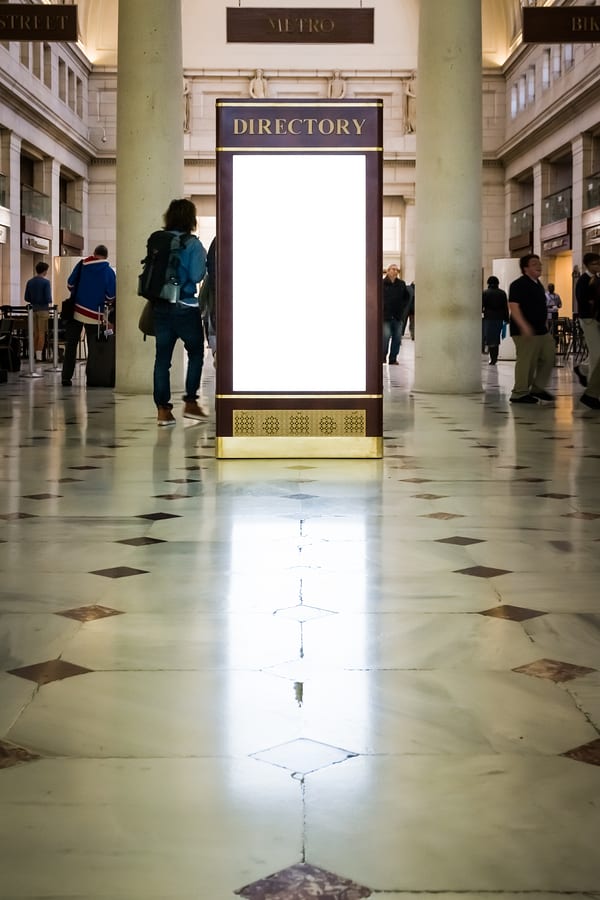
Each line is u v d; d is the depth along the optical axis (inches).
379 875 70.2
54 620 130.1
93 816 78.5
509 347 1032.8
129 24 470.6
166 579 150.1
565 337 973.8
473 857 72.6
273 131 278.5
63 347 976.3
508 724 96.7
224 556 164.4
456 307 496.1
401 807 80.0
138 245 481.1
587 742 92.4
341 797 81.7
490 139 1443.2
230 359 280.4
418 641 121.7
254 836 75.5
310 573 153.6
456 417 391.2
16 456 280.4
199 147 1402.6
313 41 530.6
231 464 269.0
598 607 135.3
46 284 758.5
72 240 1346.0
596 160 1128.8
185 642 121.4
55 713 99.5
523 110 1333.7
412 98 1407.5
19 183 1114.7
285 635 124.1
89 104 1421.0
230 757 89.4
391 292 755.4
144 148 473.1
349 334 280.1
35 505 208.8
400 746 91.7
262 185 279.4
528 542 174.7
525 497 218.4
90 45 1413.6
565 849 73.6
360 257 280.1
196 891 68.2
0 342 674.8
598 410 419.5
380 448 280.8
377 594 142.2
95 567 157.3
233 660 115.1
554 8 560.7
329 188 279.6
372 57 1396.4
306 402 280.8
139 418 382.6
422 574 152.9
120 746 91.7
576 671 111.3
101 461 272.2
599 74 1015.6
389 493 223.6
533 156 1314.0
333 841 74.7
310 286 279.7
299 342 279.9
